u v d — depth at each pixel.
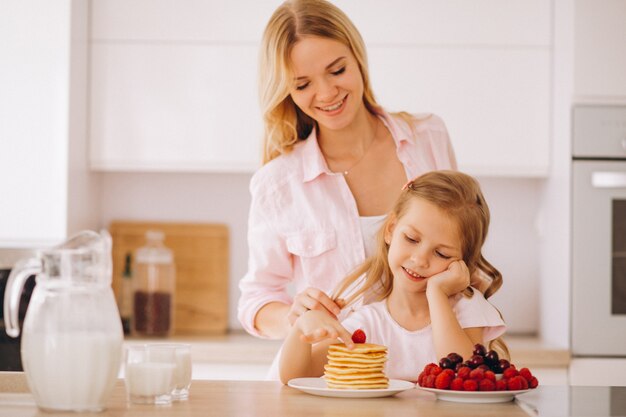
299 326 1.70
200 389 1.61
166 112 3.60
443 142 2.38
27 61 3.42
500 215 3.94
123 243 3.92
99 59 3.59
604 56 3.35
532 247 3.93
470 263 1.93
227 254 3.94
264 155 2.36
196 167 3.61
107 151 3.61
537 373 3.31
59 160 3.41
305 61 2.05
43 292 1.36
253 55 3.59
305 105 2.12
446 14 3.56
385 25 3.57
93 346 1.34
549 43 3.57
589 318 3.34
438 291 1.79
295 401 1.46
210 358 3.39
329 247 2.26
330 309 1.77
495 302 3.93
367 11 3.56
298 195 2.29
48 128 3.41
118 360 1.38
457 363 1.53
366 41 3.56
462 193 1.90
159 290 3.67
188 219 3.96
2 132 3.42
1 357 3.39
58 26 3.41
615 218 3.35
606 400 1.46
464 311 1.92
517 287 3.93
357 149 2.29
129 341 3.54
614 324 3.34
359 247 2.25
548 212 3.69
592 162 3.35
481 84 3.57
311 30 2.04
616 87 3.35
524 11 3.57
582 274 3.34
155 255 3.67
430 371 1.50
